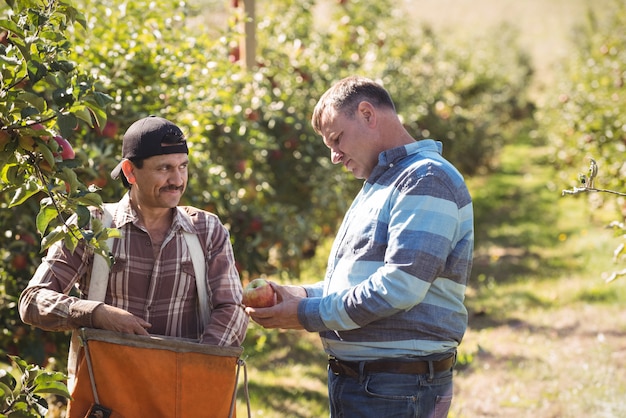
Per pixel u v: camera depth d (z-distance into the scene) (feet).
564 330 22.33
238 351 8.04
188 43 16.12
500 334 22.13
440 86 47.70
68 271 8.14
